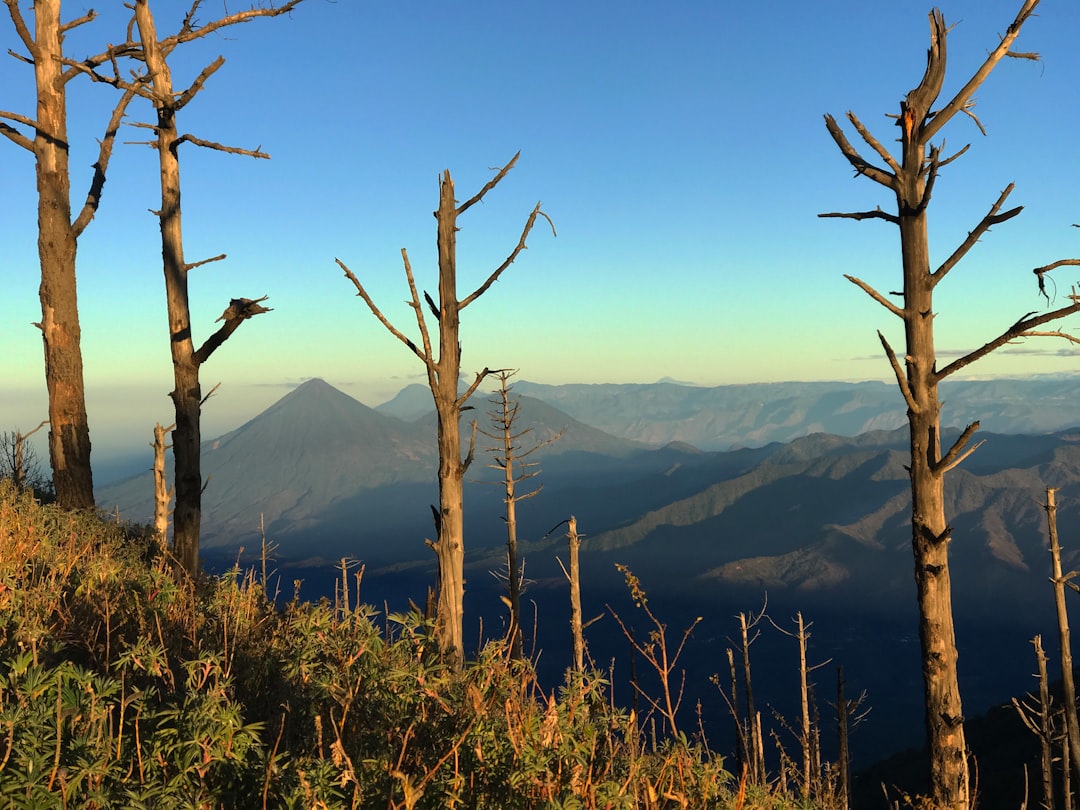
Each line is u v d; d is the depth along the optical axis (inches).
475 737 127.0
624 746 154.3
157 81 424.8
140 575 254.5
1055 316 273.3
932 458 298.7
